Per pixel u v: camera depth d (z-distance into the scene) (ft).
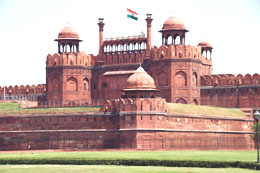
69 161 419.54
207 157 437.99
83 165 410.93
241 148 633.20
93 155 462.60
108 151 530.27
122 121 562.66
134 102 559.79
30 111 640.17
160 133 561.02
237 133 633.20
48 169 384.68
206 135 605.73
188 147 587.68
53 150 551.59
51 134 606.14
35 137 613.93
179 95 654.12
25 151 554.05
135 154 475.31
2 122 631.56
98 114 585.22
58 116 605.73
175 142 575.38
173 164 400.26
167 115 570.87
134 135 555.69
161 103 566.77
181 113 588.09
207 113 620.90
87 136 588.50
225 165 392.68
